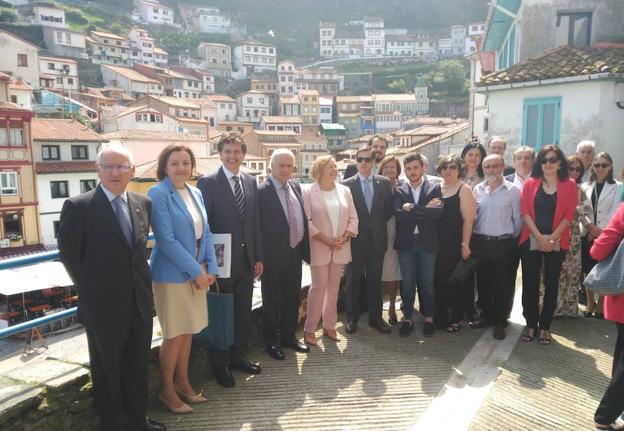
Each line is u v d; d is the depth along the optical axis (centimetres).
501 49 1234
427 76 8981
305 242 430
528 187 450
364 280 537
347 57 11600
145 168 2375
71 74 6444
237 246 369
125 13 10719
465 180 554
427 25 12475
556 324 504
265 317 419
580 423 324
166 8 11294
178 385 345
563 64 800
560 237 437
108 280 271
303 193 443
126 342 289
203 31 11638
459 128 3422
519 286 627
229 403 344
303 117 7669
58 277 1451
